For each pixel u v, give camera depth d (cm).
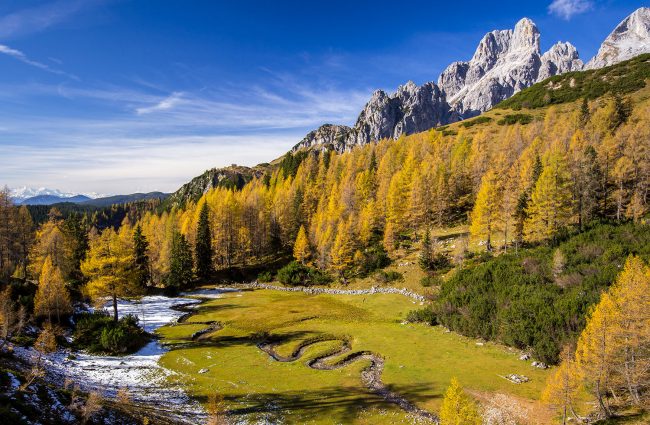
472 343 4938
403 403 3362
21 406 1869
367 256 9175
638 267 3206
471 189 10612
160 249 10800
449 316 5609
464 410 2088
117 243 5369
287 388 3669
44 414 1933
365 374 4075
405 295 7388
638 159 7144
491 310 5209
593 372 2812
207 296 8394
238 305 7375
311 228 10794
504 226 7525
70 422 1998
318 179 14200
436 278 7444
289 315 6531
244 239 10706
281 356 4744
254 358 4509
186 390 3447
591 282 4791
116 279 5150
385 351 4734
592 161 7238
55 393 2239
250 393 3506
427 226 9175
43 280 4581
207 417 2869
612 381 2867
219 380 3788
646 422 2505
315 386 3734
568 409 2988
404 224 9838
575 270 5250
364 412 3162
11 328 3666
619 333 2781
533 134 11788
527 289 5247
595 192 7169
